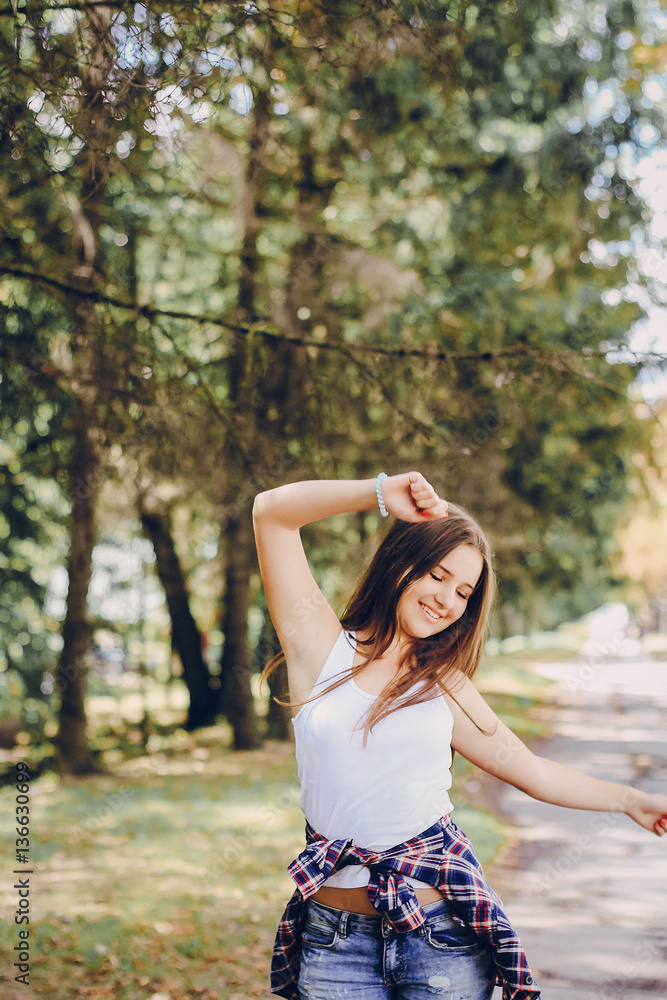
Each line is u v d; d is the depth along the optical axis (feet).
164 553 47.03
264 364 20.03
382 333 30.60
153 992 14.60
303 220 33.17
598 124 28.40
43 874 22.58
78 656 38.68
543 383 20.12
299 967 7.24
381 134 29.78
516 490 32.04
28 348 19.63
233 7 13.42
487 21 22.50
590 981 14.80
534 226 31.30
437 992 6.70
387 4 14.44
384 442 21.36
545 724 53.21
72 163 15.78
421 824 7.00
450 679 7.29
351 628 7.50
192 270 39.73
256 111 20.34
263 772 39.45
